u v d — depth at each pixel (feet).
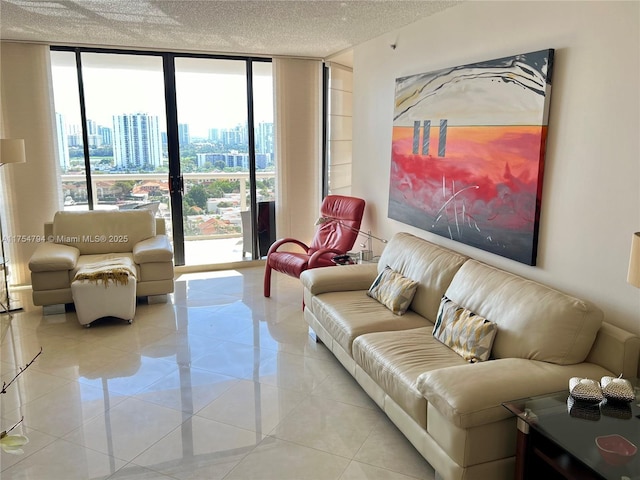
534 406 7.14
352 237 16.75
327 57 19.93
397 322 11.22
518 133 10.17
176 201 19.89
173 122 19.31
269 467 8.50
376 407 10.42
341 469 8.46
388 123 15.74
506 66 10.37
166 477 8.25
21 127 17.44
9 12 13.09
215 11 12.85
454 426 7.30
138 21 14.05
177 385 11.27
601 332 8.21
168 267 16.28
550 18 9.45
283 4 12.13
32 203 17.97
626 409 7.09
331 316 11.83
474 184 11.55
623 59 8.13
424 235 13.93
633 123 8.04
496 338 9.09
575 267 9.28
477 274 10.28
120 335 13.99
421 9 12.51
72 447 9.03
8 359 12.51
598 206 8.74
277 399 10.69
